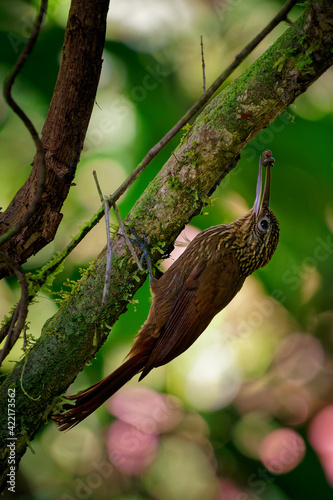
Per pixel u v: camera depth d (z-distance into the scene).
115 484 9.16
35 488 8.98
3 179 8.53
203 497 9.16
